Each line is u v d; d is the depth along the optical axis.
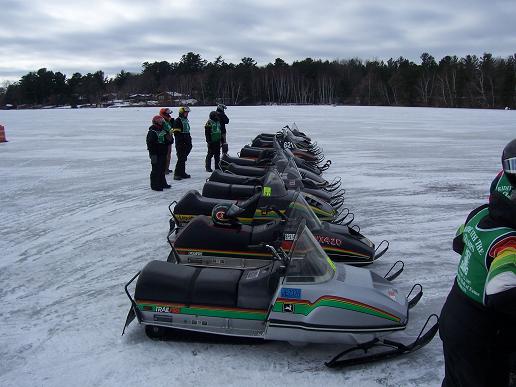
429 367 3.95
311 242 4.29
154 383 3.74
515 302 2.11
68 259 6.65
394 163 14.95
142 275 4.33
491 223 2.31
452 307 2.51
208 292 4.18
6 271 6.21
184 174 12.64
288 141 13.63
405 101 82.19
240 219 6.41
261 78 94.19
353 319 3.89
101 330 4.60
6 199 10.35
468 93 75.81
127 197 10.48
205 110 56.31
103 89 107.31
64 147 19.84
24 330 4.64
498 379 2.45
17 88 104.31
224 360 4.04
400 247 7.00
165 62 118.38
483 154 16.92
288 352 4.16
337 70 100.50
